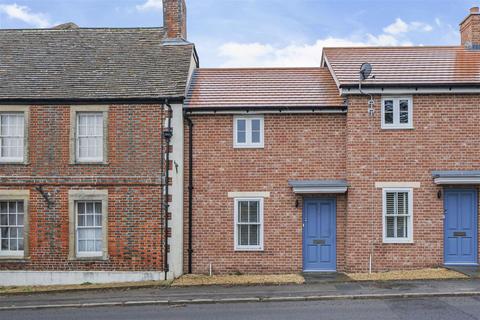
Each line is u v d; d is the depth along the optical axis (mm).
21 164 16078
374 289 13023
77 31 19625
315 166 16172
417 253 15648
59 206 16031
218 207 16203
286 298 12422
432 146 15758
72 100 16062
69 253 15922
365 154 15781
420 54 18266
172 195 15859
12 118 16359
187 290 13844
